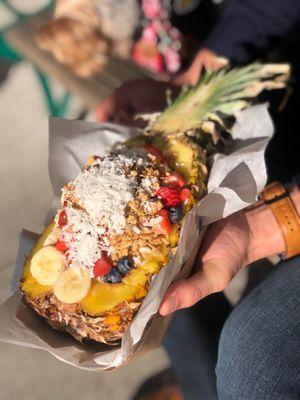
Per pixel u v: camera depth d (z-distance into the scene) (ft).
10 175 2.93
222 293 1.81
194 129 1.50
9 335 1.18
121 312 1.15
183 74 1.96
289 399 1.14
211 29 2.34
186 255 1.23
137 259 1.18
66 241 1.20
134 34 2.45
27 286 1.21
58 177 1.45
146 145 1.41
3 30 2.87
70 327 1.20
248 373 1.20
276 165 1.67
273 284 1.33
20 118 3.33
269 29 1.81
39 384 2.09
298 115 1.70
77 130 1.51
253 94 1.60
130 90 1.95
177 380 1.94
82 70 2.39
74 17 2.37
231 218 1.37
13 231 2.61
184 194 1.27
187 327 1.70
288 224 1.36
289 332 1.21
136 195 1.22
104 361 1.18
